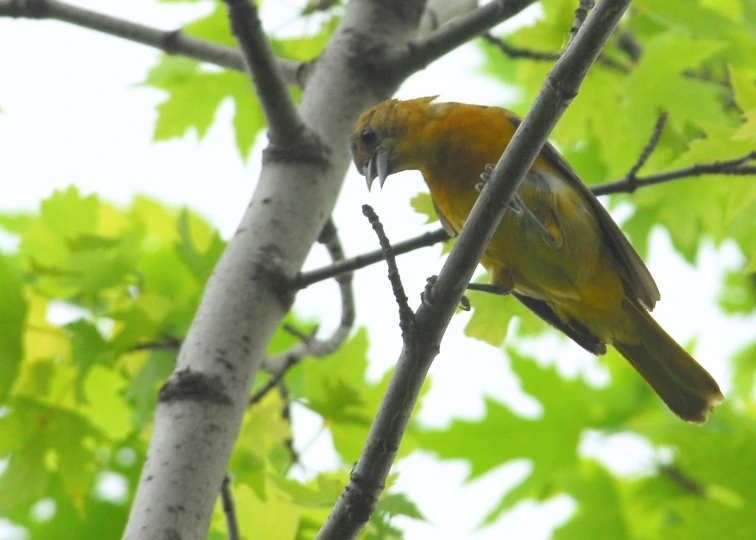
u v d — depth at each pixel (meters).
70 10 10.09
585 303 9.84
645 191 11.93
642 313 9.86
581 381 12.94
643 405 12.84
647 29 12.34
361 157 9.96
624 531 11.91
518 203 8.77
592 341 10.41
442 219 9.98
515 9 9.86
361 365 9.98
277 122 8.73
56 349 9.98
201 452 7.27
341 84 9.77
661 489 12.05
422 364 6.46
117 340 9.70
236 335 7.94
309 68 10.14
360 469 6.39
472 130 9.61
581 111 11.58
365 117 9.81
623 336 10.07
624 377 13.12
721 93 11.26
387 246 6.52
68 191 10.88
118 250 10.13
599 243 9.45
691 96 10.80
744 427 11.41
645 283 9.54
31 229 10.77
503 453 12.65
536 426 12.73
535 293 9.90
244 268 8.28
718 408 12.44
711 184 11.73
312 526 8.88
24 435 9.85
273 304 8.23
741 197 9.48
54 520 11.93
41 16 10.05
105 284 10.02
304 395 10.07
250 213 8.66
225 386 7.65
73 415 9.96
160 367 9.78
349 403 9.30
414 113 9.89
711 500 10.79
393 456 6.40
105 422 10.67
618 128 11.58
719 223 11.92
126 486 12.05
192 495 7.07
